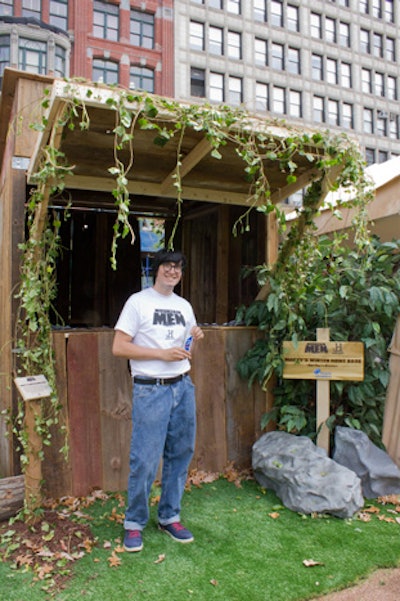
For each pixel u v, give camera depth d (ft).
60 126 7.14
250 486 10.28
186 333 8.05
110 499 9.54
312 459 9.36
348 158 8.80
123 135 6.90
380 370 10.44
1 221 11.61
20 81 10.11
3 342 10.61
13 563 7.12
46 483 9.28
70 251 19.02
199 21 71.67
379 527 8.43
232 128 7.90
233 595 6.46
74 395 9.66
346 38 84.94
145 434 7.41
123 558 7.33
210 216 16.24
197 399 10.81
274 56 78.54
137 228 19.95
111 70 64.80
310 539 7.98
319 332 10.37
